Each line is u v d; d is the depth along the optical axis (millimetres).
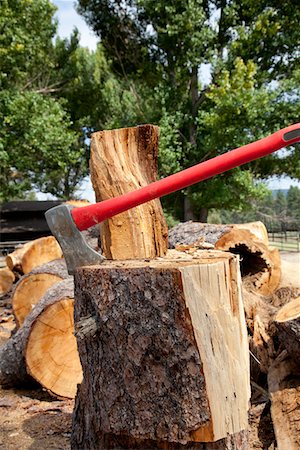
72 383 3791
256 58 16797
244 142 14922
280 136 2076
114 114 18500
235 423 1999
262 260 5129
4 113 15008
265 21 15406
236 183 15805
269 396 2965
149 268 1976
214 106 16172
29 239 22312
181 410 1938
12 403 3686
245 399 2061
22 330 3943
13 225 22078
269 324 3576
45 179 21188
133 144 3023
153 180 3057
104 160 2920
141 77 18797
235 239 4863
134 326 2014
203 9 16453
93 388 2207
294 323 2867
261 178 18062
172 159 15359
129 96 17703
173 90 16781
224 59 16594
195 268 1945
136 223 2730
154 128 3049
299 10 16156
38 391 4027
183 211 17891
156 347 1975
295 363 3021
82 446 2393
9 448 2957
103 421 2137
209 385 1925
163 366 1976
